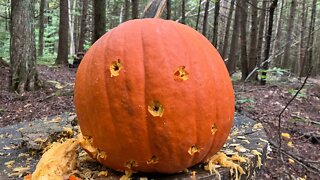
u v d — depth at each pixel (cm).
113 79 42
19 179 45
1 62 216
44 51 426
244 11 227
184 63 42
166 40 43
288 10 567
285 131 111
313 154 95
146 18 49
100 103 43
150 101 41
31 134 56
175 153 43
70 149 45
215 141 46
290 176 78
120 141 42
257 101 142
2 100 135
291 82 220
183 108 42
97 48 45
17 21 149
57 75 212
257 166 53
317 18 606
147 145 42
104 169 47
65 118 67
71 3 540
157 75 41
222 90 45
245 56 219
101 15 177
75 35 564
